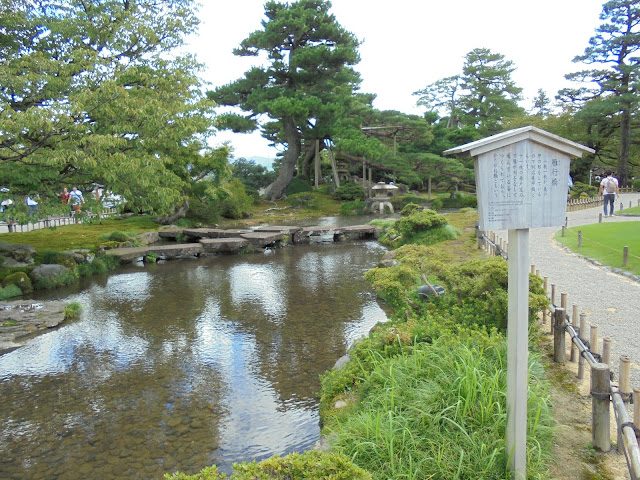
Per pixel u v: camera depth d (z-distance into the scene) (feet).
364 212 115.55
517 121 141.90
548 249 47.39
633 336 22.38
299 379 23.21
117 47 48.85
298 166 172.86
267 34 115.03
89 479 15.85
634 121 127.44
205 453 17.24
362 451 13.17
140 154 43.11
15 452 17.51
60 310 34.50
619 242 44.88
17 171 37.99
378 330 24.88
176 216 83.76
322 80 124.36
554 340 20.40
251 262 56.29
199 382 23.16
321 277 46.60
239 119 117.60
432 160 120.88
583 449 13.83
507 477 11.80
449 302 25.71
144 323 32.58
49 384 23.13
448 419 13.50
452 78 182.91
